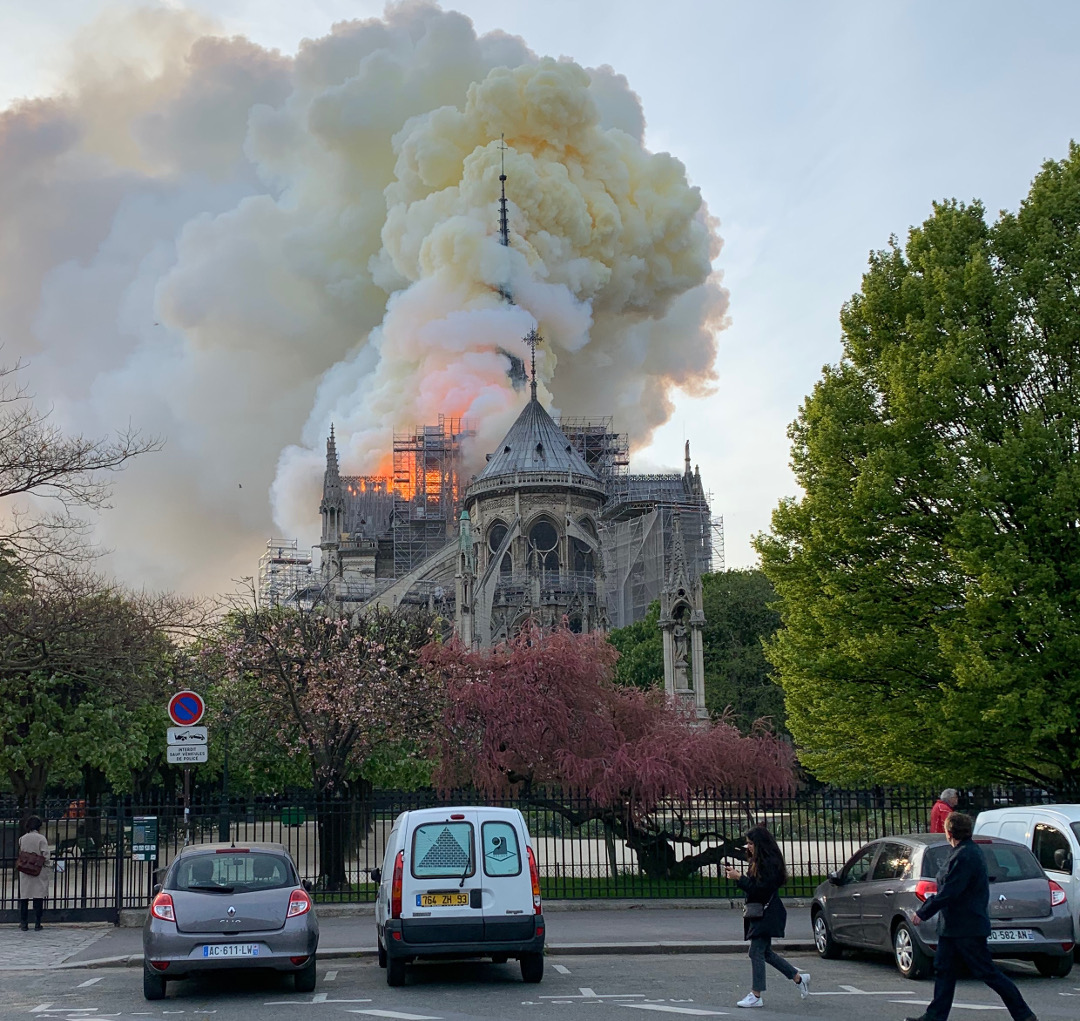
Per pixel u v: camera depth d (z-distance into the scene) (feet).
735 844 105.70
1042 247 98.99
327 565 414.62
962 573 94.53
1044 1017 45.44
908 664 95.35
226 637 122.21
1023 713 87.10
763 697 270.46
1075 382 94.68
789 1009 48.08
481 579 353.10
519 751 109.09
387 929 56.54
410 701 110.52
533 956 57.47
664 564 380.58
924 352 98.84
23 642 105.29
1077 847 63.93
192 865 55.11
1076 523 90.63
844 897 65.31
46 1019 47.80
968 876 42.80
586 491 393.09
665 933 76.59
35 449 98.07
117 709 139.64
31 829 84.84
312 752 107.96
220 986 58.44
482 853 57.06
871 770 105.91
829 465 101.65
